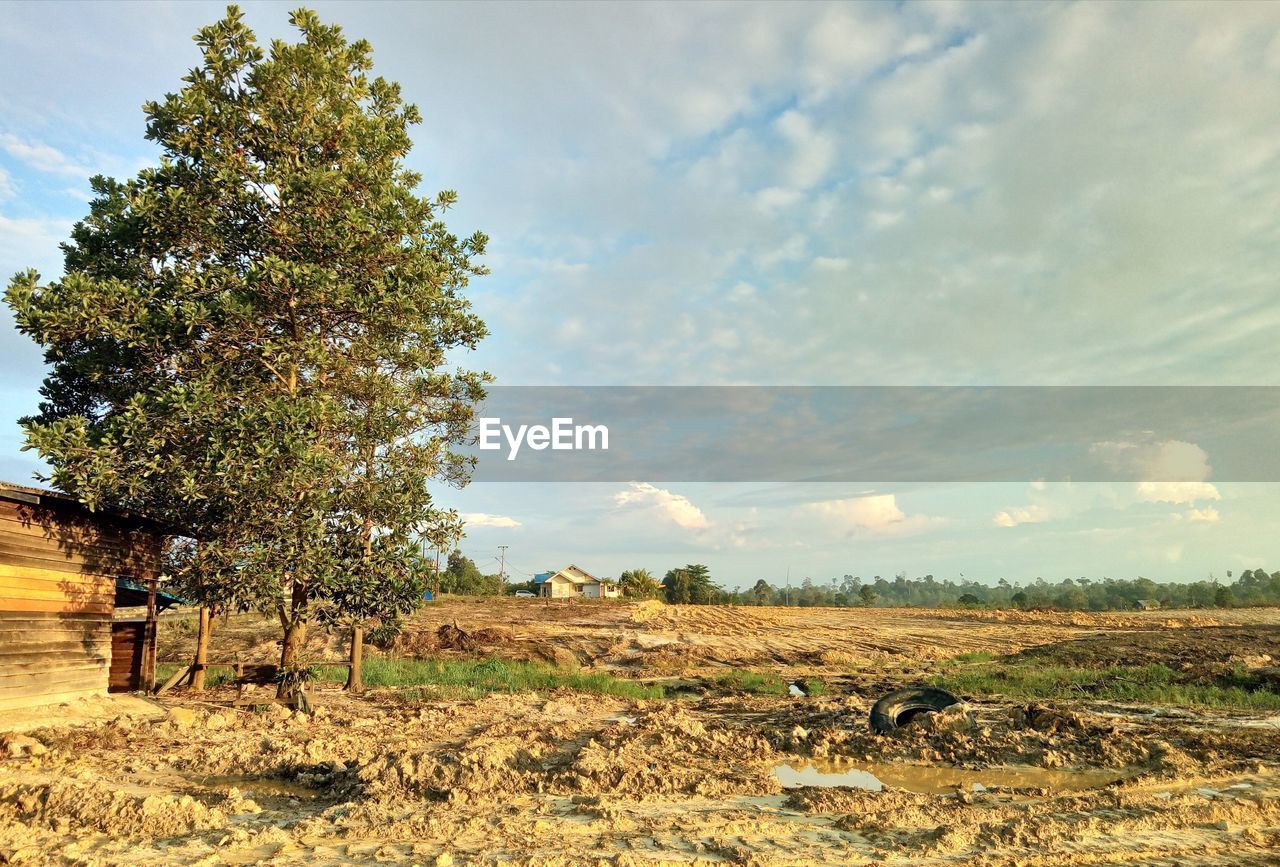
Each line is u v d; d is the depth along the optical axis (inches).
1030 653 1231.5
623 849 255.9
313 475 552.7
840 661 1159.6
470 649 1170.0
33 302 554.3
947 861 252.5
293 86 634.2
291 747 406.3
